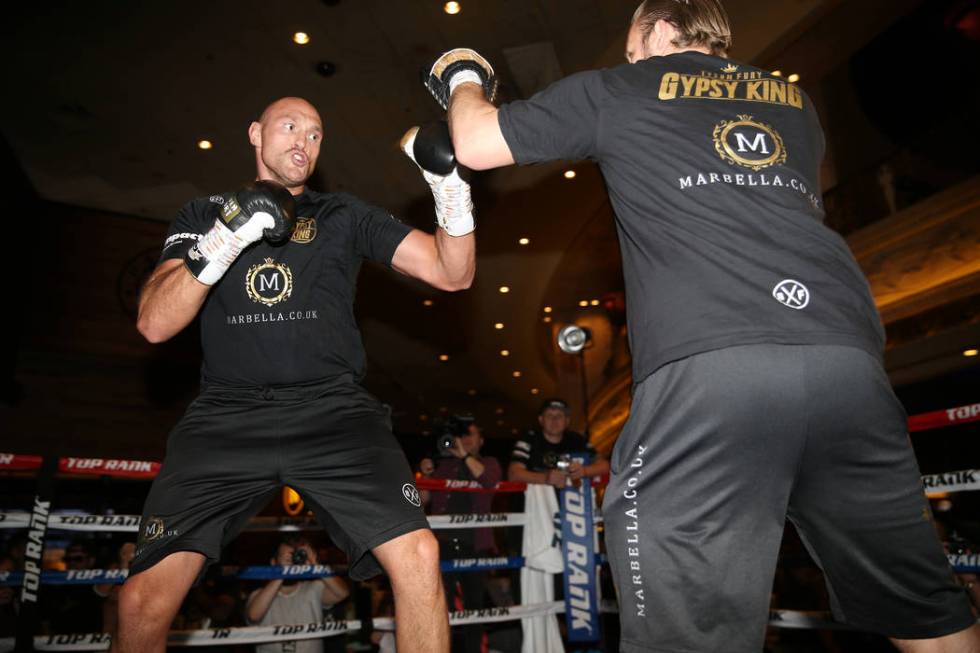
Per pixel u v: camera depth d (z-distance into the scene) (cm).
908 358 933
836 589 122
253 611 339
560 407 426
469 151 131
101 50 868
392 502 160
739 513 107
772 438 105
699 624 106
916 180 947
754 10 755
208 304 175
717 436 106
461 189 161
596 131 124
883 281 985
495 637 415
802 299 109
